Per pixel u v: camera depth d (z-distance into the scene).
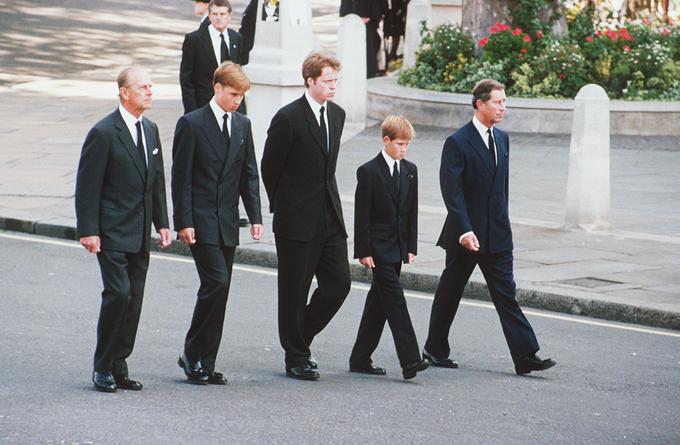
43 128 38.22
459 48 41.78
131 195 15.01
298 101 16.09
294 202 16.03
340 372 16.53
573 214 26.03
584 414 14.38
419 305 20.84
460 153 16.64
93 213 14.80
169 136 37.12
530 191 30.47
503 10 41.84
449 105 39.06
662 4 52.03
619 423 14.01
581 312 20.31
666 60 40.03
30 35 64.88
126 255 15.18
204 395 14.84
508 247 16.69
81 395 14.59
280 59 28.97
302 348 16.12
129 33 68.56
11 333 17.70
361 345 16.52
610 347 18.19
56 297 20.25
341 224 16.31
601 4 48.09
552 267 22.53
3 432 12.92
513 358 16.48
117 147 14.90
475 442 13.06
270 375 16.11
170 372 16.06
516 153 35.53
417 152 35.53
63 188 29.38
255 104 29.39
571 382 16.08
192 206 15.56
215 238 15.56
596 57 40.66
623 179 32.12
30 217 26.23
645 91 39.44
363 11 46.16
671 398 15.29
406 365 15.98
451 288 16.91
